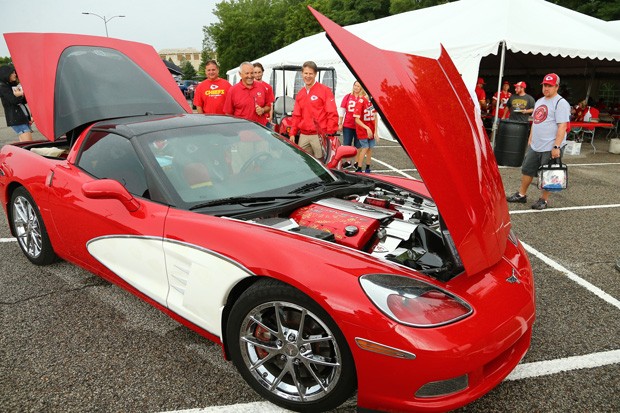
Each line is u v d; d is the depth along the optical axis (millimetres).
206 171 2672
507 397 2197
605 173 8031
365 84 2057
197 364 2414
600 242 4418
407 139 2043
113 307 2994
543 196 5598
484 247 2094
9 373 2326
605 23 12930
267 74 15578
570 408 2127
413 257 2336
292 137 6188
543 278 3578
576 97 17141
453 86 2514
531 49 8609
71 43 3623
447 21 10648
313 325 1955
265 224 2303
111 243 2676
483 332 1794
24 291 3205
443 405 1744
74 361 2426
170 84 3916
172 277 2357
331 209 2580
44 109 3342
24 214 3592
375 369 1749
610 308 3096
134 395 2174
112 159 2801
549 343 2664
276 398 2062
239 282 2088
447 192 2057
